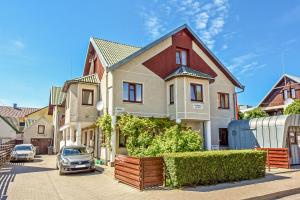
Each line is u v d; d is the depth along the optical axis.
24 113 54.31
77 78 20.75
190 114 18.59
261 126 18.23
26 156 23.83
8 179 13.34
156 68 19.88
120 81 18.17
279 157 15.30
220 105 22.78
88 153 16.55
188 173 10.20
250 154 12.02
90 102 20.33
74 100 19.94
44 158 28.08
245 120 19.95
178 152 11.60
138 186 10.08
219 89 22.91
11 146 28.56
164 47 20.48
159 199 8.53
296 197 9.28
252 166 12.01
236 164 11.48
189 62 21.47
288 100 35.59
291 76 38.44
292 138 17.39
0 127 35.31
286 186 10.29
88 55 24.25
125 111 17.98
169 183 10.28
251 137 18.94
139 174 10.08
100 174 14.61
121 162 11.74
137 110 18.52
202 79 19.56
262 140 18.02
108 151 17.86
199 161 10.48
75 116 19.67
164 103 19.83
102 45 21.20
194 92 19.30
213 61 22.97
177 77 18.97
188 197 8.69
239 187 10.13
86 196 9.38
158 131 17.58
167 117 19.38
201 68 22.11
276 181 11.34
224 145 22.19
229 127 21.12
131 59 18.23
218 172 10.93
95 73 22.09
